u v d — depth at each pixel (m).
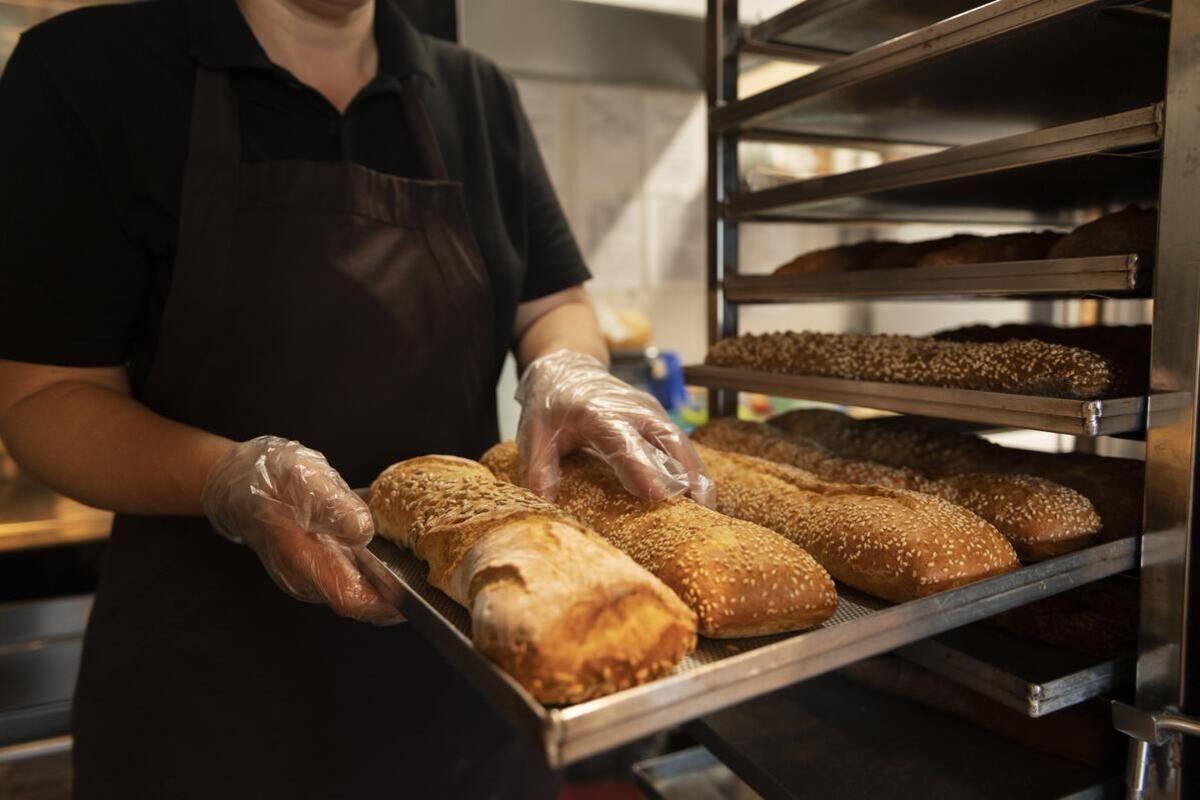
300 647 1.07
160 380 1.01
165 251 1.00
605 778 1.90
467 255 1.15
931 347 0.92
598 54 2.33
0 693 1.42
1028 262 0.76
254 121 1.05
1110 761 0.76
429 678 1.17
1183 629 0.67
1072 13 0.66
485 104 1.27
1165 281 0.65
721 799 0.89
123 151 0.98
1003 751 0.80
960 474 0.91
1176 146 0.63
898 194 0.97
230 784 1.06
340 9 1.05
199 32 1.01
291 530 0.75
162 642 1.04
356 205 1.06
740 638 0.65
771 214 1.15
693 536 0.70
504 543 0.63
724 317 1.18
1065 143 0.70
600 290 2.63
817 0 0.92
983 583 0.62
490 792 1.26
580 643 0.52
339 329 1.04
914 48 0.78
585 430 0.87
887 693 0.92
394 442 1.10
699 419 2.28
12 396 0.93
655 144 2.62
